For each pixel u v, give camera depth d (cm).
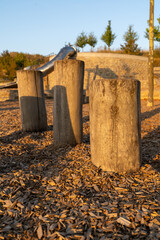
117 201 188
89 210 177
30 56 3494
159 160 292
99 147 249
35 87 424
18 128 468
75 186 217
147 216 166
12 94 1312
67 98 333
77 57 1755
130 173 243
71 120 341
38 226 159
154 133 440
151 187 211
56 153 321
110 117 235
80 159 292
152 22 852
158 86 1291
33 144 368
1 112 685
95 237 148
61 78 328
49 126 501
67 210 177
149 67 867
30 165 277
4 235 150
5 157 299
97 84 239
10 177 234
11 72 2422
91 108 257
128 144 239
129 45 2520
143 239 145
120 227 157
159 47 2608
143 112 716
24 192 207
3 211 177
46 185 222
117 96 229
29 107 427
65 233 151
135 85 234
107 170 247
